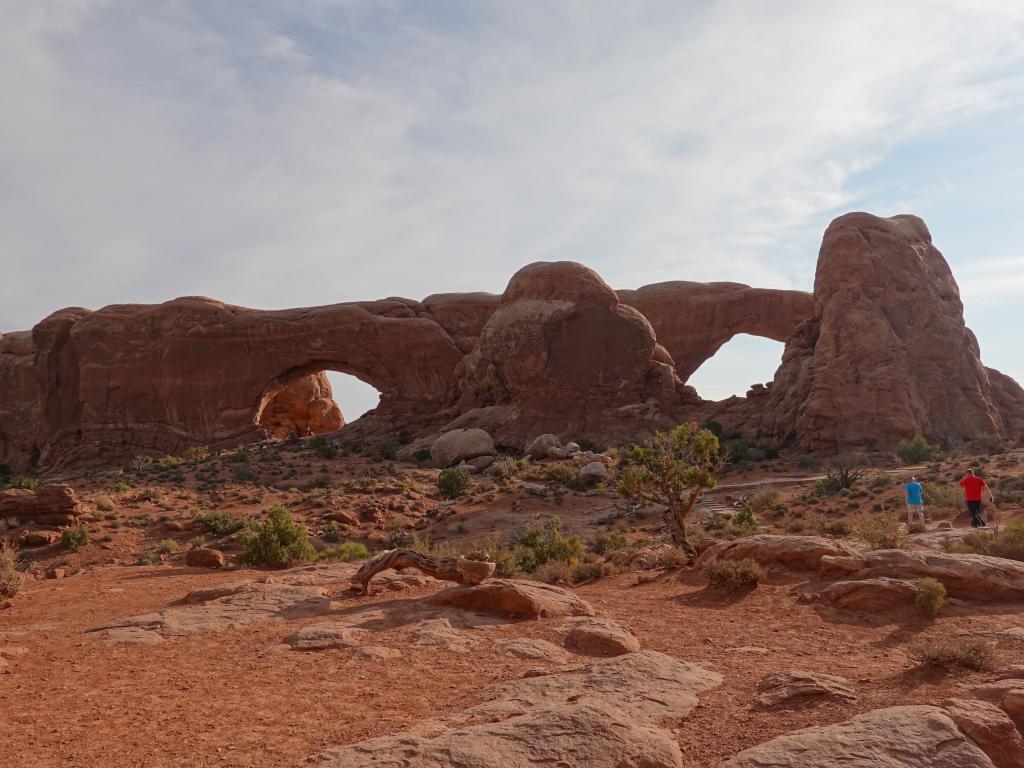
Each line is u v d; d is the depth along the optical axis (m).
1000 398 61.81
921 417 53.38
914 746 5.51
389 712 7.09
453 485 45.00
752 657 8.83
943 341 56.62
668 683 7.44
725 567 12.96
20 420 82.94
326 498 42.03
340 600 13.02
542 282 64.31
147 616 11.73
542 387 61.75
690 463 19.66
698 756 5.94
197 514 37.16
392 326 75.31
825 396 53.47
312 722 6.87
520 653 9.03
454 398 72.19
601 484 26.53
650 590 14.01
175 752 6.22
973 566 11.52
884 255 57.59
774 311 80.06
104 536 34.06
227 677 8.53
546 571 17.38
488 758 5.45
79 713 7.34
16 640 10.84
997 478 35.25
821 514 32.53
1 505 35.16
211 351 77.50
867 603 10.95
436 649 9.40
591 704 6.34
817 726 6.16
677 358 81.31
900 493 33.75
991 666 7.49
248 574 18.33
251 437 75.75
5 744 6.49
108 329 79.62
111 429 78.00
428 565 13.05
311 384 91.00
